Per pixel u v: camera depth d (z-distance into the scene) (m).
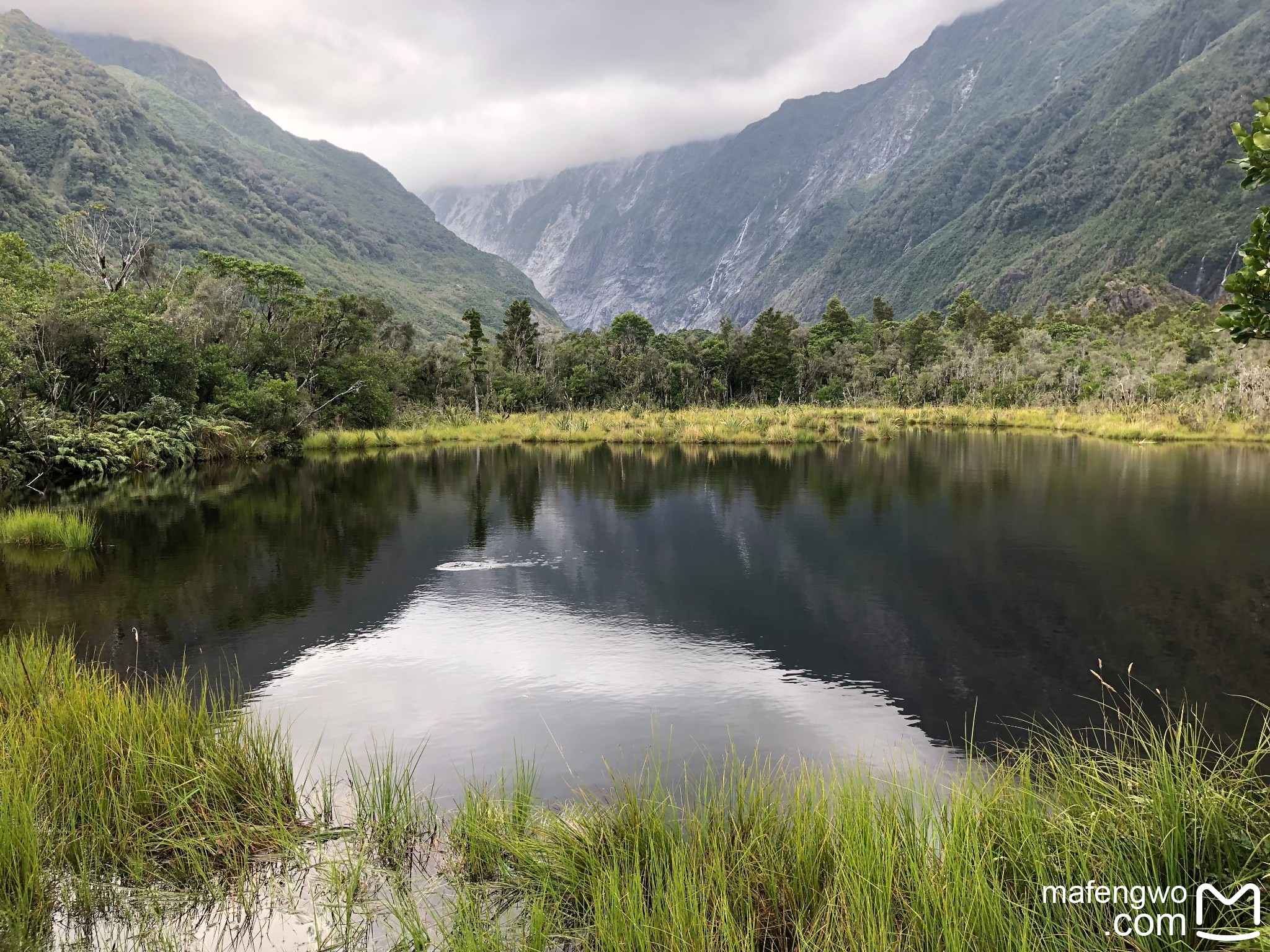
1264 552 10.72
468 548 11.57
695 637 7.42
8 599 8.70
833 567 10.15
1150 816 3.19
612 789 4.33
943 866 2.94
